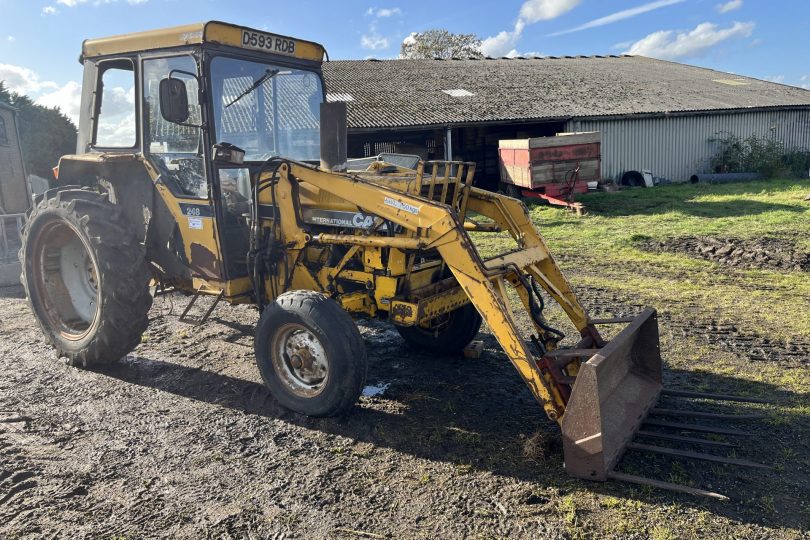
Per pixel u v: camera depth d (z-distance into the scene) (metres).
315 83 5.11
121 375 4.76
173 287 5.01
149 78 4.54
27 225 5.05
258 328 4.06
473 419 3.91
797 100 23.75
